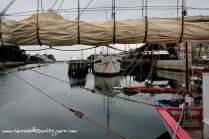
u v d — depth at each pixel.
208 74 7.58
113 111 18.17
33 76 52.47
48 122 15.73
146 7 5.88
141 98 21.80
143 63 49.97
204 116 7.69
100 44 5.54
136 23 5.56
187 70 14.48
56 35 5.42
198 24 5.63
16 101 23.58
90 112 18.31
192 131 8.63
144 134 13.13
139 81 41.53
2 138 13.04
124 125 14.79
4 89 32.72
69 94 27.70
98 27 5.43
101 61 48.72
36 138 12.98
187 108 9.00
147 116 16.52
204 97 7.64
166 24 5.64
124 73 49.22
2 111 19.19
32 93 28.97
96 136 12.97
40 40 5.45
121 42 5.59
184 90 13.98
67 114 17.56
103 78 47.34
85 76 57.56
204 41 5.74
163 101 13.59
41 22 5.40
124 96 21.88
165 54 60.28
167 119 8.54
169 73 55.09
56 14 5.62
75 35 5.43
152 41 5.61
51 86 36.22
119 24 5.50
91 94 27.20
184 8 5.72
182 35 5.60
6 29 5.35
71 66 61.81
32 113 18.33
